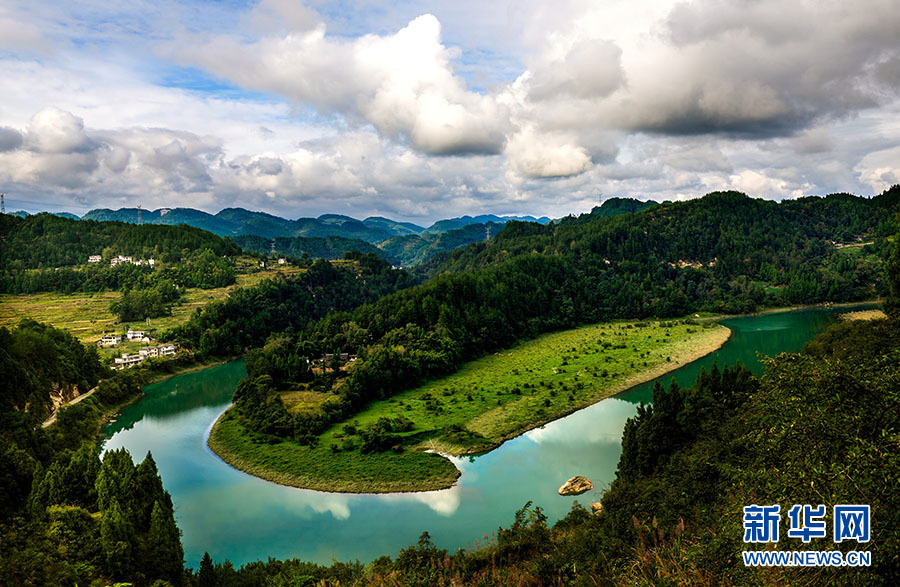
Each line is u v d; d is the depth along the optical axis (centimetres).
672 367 12575
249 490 7312
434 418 9650
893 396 1425
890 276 7906
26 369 9875
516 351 15850
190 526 6353
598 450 8075
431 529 6062
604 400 10588
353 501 6856
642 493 4078
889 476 1262
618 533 3472
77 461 5338
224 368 15338
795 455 1504
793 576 1375
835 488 1320
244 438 9100
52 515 4616
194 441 9419
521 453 8056
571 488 6775
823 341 8362
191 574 4784
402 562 4234
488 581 3619
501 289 18988
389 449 8325
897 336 5781
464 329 15400
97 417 10319
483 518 6228
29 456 5934
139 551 4350
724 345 14775
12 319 18262
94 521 4684
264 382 11144
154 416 10969
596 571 3009
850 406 1484
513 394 10994
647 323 19025
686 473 3956
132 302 18800
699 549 1830
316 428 9125
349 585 3981
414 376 12181
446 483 7150
